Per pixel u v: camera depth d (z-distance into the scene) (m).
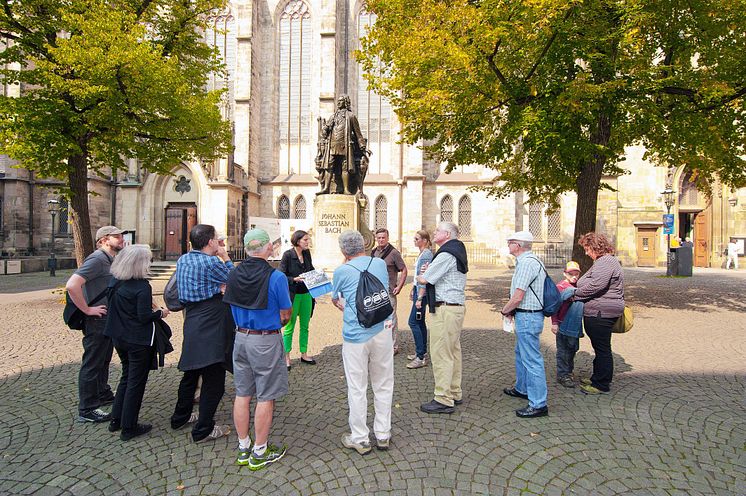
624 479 3.32
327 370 6.16
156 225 28.56
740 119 10.69
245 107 30.42
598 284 5.09
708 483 3.27
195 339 3.79
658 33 10.59
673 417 4.49
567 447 3.84
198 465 3.56
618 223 28.88
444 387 4.58
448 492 3.14
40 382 5.64
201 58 14.52
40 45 11.03
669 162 13.37
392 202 31.94
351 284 3.74
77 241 12.11
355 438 3.69
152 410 4.75
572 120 9.70
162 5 12.95
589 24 9.84
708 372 6.04
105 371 4.99
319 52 32.59
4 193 28.27
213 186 26.94
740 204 26.45
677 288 15.72
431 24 9.45
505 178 15.42
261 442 3.49
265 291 3.52
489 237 31.03
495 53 9.43
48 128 10.58
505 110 12.63
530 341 4.51
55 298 13.50
